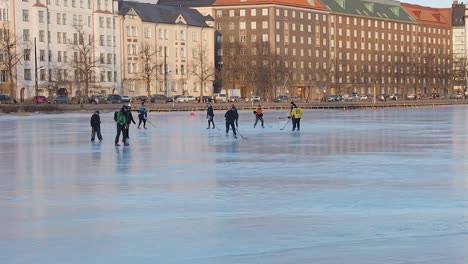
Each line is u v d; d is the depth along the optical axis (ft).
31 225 53.78
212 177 83.10
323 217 55.83
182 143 139.33
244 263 41.29
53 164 99.76
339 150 120.57
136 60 505.25
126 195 69.05
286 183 77.05
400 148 123.95
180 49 537.24
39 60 437.99
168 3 614.75
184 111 355.77
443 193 68.33
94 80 431.84
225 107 381.19
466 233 48.96
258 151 119.85
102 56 476.54
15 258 43.16
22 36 423.23
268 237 48.44
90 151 121.70
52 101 394.73
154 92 514.27
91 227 52.75
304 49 614.34
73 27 460.14
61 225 53.67
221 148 126.62
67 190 72.84
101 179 81.97
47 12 443.73
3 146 133.59
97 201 65.36
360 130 181.37
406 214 56.75
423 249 43.98
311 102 503.20
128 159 106.83
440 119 252.83
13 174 87.56
